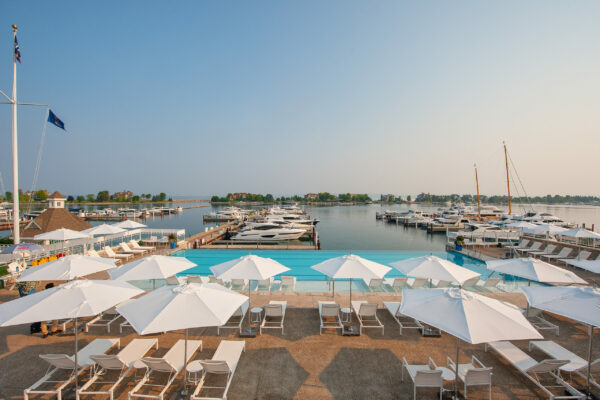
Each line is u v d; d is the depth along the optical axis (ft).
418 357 21.77
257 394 17.62
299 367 20.40
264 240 108.17
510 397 17.54
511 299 34.27
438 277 26.30
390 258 62.85
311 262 60.29
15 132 46.11
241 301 18.35
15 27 46.14
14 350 22.36
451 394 17.58
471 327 14.29
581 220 220.64
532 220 136.26
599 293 17.35
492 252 66.23
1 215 182.91
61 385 16.87
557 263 54.54
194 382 17.39
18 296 34.14
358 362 21.09
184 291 17.20
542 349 20.81
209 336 24.77
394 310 27.94
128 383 18.52
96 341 21.34
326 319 28.32
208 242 95.45
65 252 53.67
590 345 17.17
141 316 15.55
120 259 53.62
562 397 16.89
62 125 52.90
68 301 16.43
